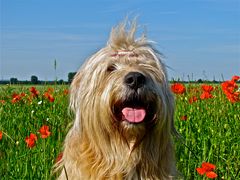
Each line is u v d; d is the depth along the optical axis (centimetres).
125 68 152
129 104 149
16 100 301
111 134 151
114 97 149
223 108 264
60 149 200
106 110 149
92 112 151
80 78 159
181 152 204
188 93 299
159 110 150
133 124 148
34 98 312
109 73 153
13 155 202
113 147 152
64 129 223
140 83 147
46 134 184
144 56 156
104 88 150
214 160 204
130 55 155
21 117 274
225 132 232
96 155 153
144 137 151
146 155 153
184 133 227
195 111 262
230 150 210
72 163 156
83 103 154
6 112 292
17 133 242
